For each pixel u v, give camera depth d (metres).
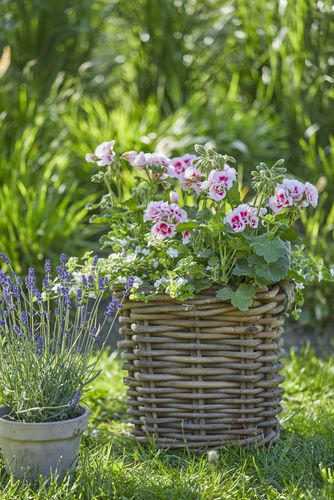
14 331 3.00
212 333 2.99
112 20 7.59
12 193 5.55
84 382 2.95
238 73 7.17
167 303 2.99
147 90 7.30
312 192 3.04
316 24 6.14
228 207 3.17
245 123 6.54
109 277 3.05
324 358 4.90
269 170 2.99
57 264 5.39
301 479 2.81
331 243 5.71
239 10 6.93
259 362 3.04
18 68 7.27
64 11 7.26
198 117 6.67
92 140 6.25
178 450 3.08
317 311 5.22
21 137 6.35
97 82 7.57
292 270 2.98
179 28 7.22
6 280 2.84
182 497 2.63
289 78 6.41
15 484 2.65
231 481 2.77
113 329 4.98
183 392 3.04
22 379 2.80
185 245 3.10
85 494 2.66
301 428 3.34
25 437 2.67
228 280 3.02
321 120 6.34
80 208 6.00
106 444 3.16
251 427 3.07
